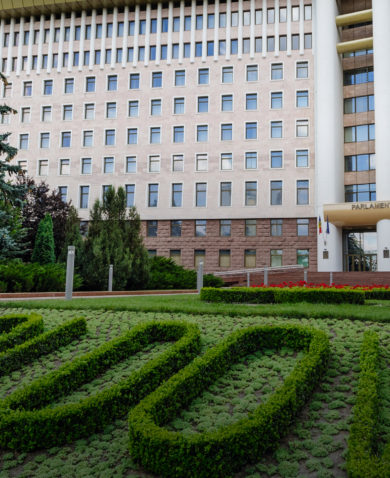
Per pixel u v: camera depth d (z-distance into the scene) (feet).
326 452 16.02
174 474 14.67
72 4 133.39
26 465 16.61
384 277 81.10
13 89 138.51
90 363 23.26
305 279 80.59
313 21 122.72
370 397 17.37
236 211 121.08
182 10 130.41
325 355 22.39
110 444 17.67
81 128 132.87
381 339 26.23
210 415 18.83
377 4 112.37
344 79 123.13
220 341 24.75
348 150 119.55
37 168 133.69
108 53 134.41
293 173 119.14
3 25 141.28
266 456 16.07
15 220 75.31
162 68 130.41
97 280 67.26
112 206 72.95
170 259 96.37
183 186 124.88
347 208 107.76
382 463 13.26
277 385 21.08
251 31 126.21
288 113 121.49
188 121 126.93
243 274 110.32
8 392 22.44
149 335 28.12
